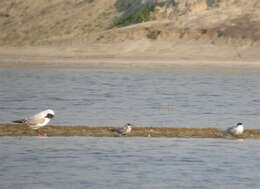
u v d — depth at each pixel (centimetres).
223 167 1742
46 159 1828
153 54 8375
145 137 2241
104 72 6438
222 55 8062
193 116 2941
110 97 3900
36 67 7181
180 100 3738
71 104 3459
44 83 5066
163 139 2200
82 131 2342
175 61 7738
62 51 8950
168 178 1611
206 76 5941
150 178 1600
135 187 1512
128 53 8556
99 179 1590
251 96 4025
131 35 9262
